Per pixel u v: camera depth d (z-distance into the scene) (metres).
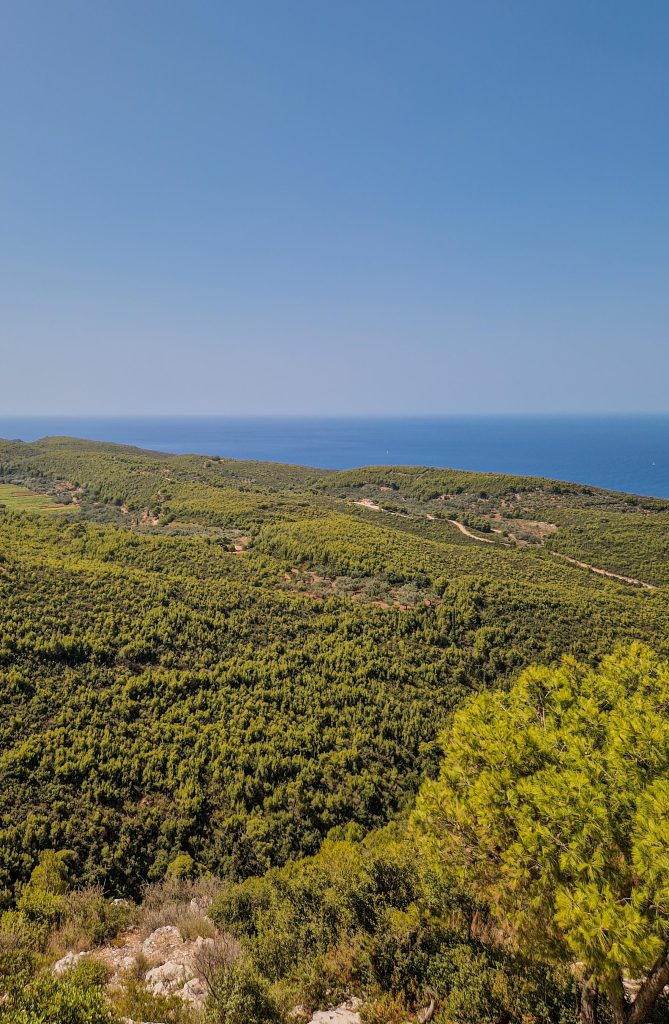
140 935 11.04
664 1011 6.57
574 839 6.25
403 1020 7.50
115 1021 6.91
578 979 7.38
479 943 8.62
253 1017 7.18
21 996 6.71
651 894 5.52
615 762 6.71
